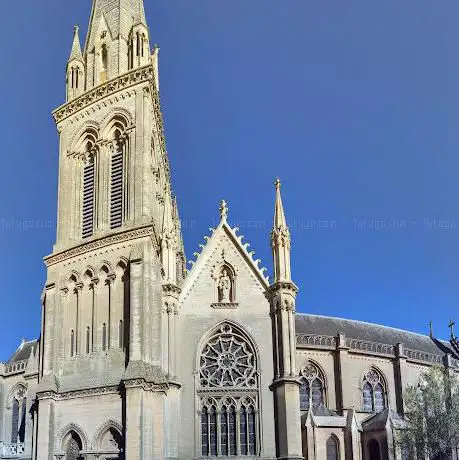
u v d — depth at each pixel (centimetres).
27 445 8431
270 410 6506
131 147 7069
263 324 6838
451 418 7625
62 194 7388
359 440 8169
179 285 7194
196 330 6825
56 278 6944
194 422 6475
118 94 7362
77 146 7519
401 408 9175
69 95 7844
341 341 8938
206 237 7256
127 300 6475
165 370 6481
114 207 7056
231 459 6341
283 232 7075
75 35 8119
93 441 6022
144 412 5856
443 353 10881
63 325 6781
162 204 7806
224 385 6612
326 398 8731
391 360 9412
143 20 7819
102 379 6231
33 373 8738
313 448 7844
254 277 7044
